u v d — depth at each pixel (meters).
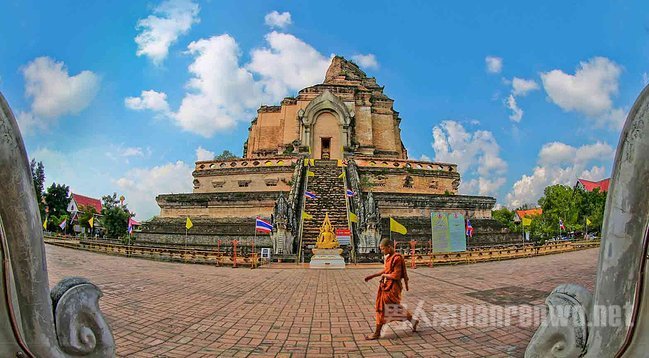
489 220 36.66
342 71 56.50
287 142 50.03
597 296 3.00
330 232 23.30
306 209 31.55
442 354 6.88
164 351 7.01
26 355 2.87
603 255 2.97
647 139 2.69
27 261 2.94
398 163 41.06
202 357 6.71
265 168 38.66
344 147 46.09
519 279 16.23
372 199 27.75
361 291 13.55
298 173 36.09
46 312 3.06
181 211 36.53
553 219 57.09
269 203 34.66
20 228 2.90
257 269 21.16
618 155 2.90
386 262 8.34
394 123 53.44
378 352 7.01
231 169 39.47
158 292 13.03
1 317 2.79
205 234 31.73
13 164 2.86
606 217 2.99
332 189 34.91
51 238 43.12
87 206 63.34
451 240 22.95
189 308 10.58
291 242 26.48
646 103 2.70
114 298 11.79
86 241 36.66
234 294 12.85
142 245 32.84
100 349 3.51
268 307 10.77
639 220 2.74
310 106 47.44
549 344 3.35
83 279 3.64
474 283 15.23
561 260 24.62
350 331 8.38
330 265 22.17
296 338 7.86
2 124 2.80
